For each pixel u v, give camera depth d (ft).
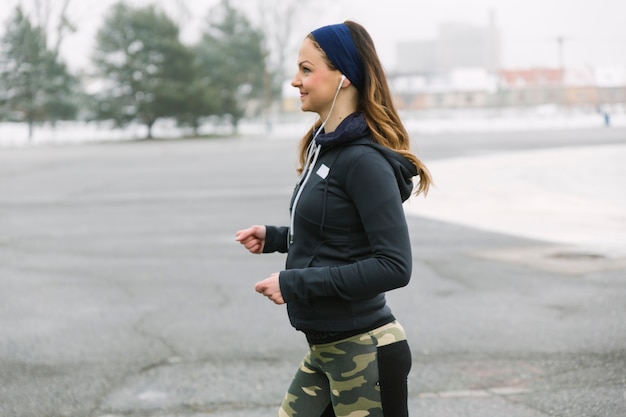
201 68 221.46
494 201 47.93
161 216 44.16
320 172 7.96
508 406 14.65
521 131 163.94
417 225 39.04
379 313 8.10
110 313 22.22
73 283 26.53
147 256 31.76
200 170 78.33
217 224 40.52
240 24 256.11
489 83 323.16
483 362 17.37
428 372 16.72
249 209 46.16
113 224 41.47
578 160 76.13
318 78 8.02
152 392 15.64
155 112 204.33
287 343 19.03
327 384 8.58
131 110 204.44
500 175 63.67
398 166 7.79
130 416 14.38
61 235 37.91
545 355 17.78
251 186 59.72
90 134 217.97
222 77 227.61
